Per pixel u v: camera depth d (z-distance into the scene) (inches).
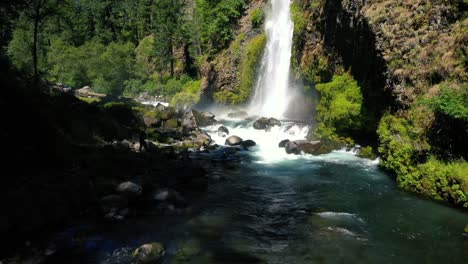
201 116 1704.0
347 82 1204.5
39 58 3110.2
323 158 1118.4
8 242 540.4
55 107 1200.2
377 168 989.8
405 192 796.6
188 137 1461.6
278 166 1039.0
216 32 2591.0
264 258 524.4
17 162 741.3
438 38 850.1
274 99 1972.2
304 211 704.4
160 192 741.3
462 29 797.2
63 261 509.0
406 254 530.9
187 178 892.6
